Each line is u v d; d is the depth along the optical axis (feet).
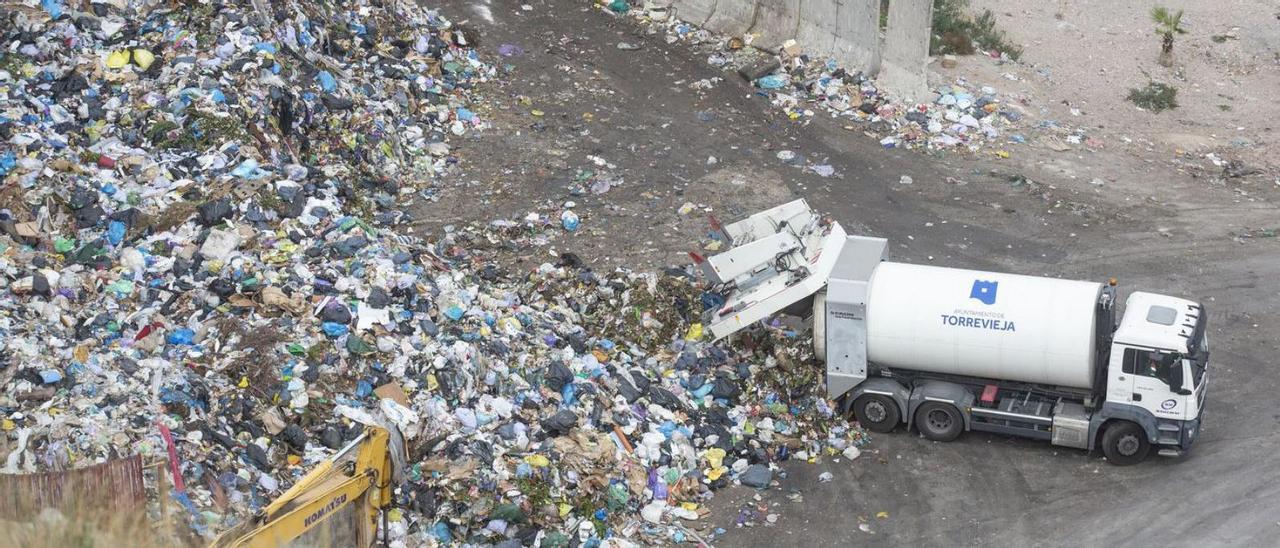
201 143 68.13
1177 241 74.69
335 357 51.90
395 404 50.06
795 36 95.50
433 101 85.40
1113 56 98.84
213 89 70.64
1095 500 52.49
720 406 57.21
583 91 90.17
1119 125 89.92
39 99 68.33
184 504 41.81
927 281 54.80
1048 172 83.05
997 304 53.36
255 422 48.37
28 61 71.00
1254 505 51.44
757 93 90.84
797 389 58.18
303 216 65.57
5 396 45.70
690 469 53.83
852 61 92.17
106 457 43.29
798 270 56.54
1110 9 106.42
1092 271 70.95
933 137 86.28
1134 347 52.29
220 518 42.45
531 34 97.55
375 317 54.80
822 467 55.47
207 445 46.14
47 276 55.77
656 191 78.59
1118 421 54.03
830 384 57.26
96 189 64.08
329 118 76.54
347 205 72.28
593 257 70.23
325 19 84.99
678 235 72.95
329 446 48.42
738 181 79.92
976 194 79.97
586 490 50.47
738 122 87.35
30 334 50.06
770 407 57.26
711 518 51.62
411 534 46.83
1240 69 98.17
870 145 85.35
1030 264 71.67
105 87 71.00
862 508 52.54
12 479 37.83
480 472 49.34
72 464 42.65
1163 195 81.00
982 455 56.03
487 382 53.88
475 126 84.58
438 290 59.06
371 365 52.37
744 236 58.85
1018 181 81.41
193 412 47.11
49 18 74.43
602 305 62.80
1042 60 97.86
